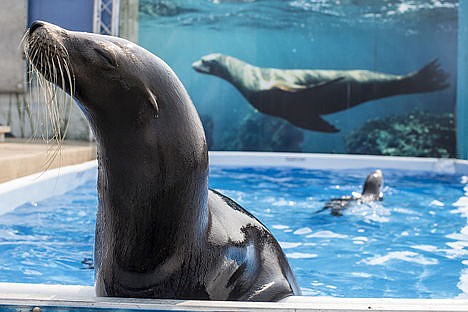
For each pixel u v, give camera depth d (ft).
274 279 6.52
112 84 5.42
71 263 11.16
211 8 42.37
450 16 42.16
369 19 42.65
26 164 18.92
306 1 42.63
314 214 17.06
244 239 6.57
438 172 29.27
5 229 13.87
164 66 5.82
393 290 9.91
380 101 42.78
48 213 16.16
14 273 10.26
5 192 15.23
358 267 11.42
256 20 42.52
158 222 5.69
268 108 42.70
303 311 5.01
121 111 5.49
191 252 5.92
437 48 42.45
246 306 5.07
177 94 5.75
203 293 6.04
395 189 22.72
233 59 42.63
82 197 19.12
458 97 42.06
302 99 42.65
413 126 42.65
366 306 5.10
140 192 5.62
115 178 5.65
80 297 5.31
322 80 42.70
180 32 42.50
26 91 35.37
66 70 5.29
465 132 40.98
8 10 35.94
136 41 42.16
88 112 5.57
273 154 32.12
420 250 12.91
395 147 42.75
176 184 5.66
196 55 42.65
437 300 5.41
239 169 28.81
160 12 42.27
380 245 13.35
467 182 25.35
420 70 42.57
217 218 6.49
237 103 42.70
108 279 5.91
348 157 31.78
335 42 42.60
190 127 5.78
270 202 19.25
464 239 14.06
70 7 36.83
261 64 42.70
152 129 5.54
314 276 10.75
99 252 6.06
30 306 5.13
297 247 13.06
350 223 15.84
